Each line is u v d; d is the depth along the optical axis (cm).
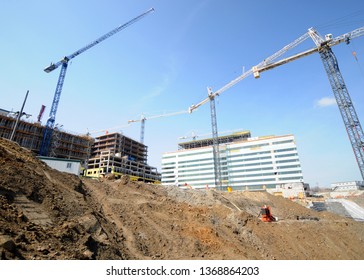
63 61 8681
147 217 2023
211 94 11031
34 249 722
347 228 3688
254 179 10925
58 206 1201
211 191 3709
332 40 6300
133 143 14812
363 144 5475
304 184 10019
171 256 1552
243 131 14588
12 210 857
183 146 16738
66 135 10100
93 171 10281
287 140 10719
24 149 1870
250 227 2684
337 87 6131
